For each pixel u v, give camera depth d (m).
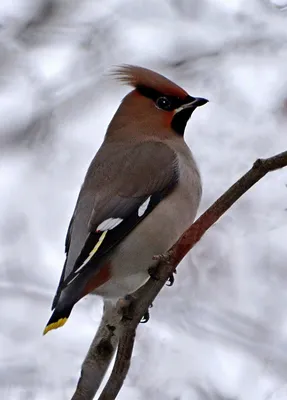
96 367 9.45
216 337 12.51
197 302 12.91
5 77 15.75
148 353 12.21
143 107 11.88
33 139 15.30
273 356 12.36
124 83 12.00
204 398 11.94
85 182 11.26
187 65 15.34
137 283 10.96
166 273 9.37
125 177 11.09
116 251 10.72
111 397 9.15
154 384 11.96
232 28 15.63
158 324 12.59
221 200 9.13
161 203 11.03
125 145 11.56
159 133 11.75
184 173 11.34
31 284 13.59
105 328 9.48
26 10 16.30
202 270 13.16
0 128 15.34
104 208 10.88
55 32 16.08
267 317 12.85
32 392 12.00
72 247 10.64
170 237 11.03
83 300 12.94
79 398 9.35
